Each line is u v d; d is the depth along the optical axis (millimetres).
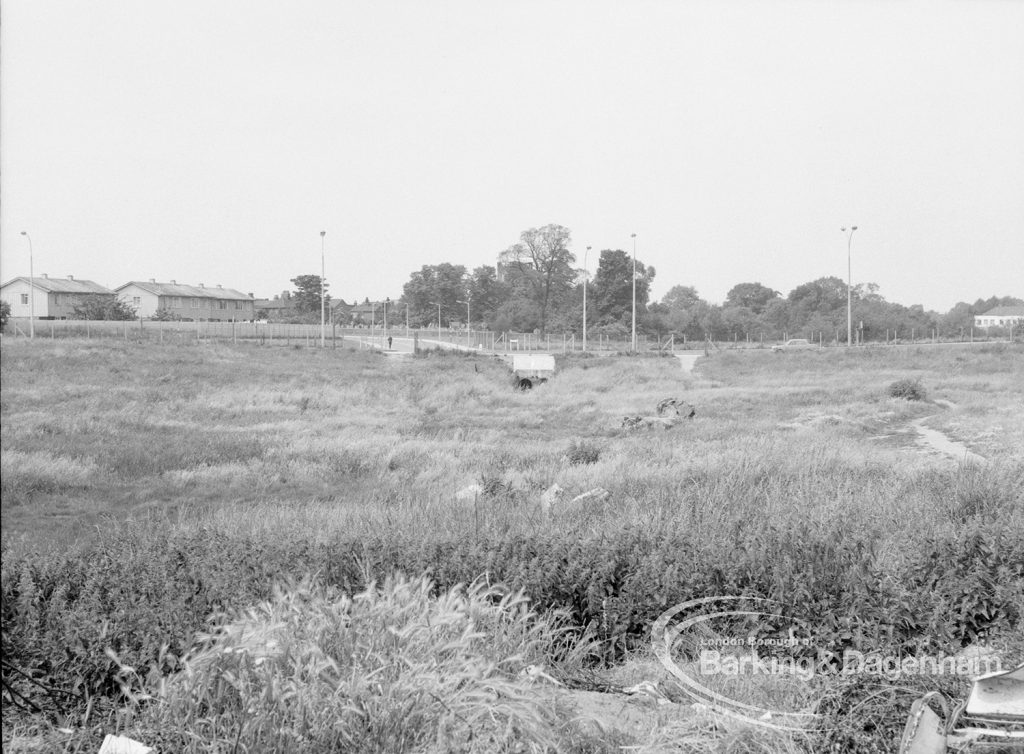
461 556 7156
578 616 6699
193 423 31453
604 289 133000
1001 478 11500
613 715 5090
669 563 6930
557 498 13703
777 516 9477
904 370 59562
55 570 6777
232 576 6559
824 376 57281
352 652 4742
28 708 5074
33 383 40406
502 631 5473
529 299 132750
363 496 17844
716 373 63438
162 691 4672
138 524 12547
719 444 21812
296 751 4266
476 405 41156
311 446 25234
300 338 84625
